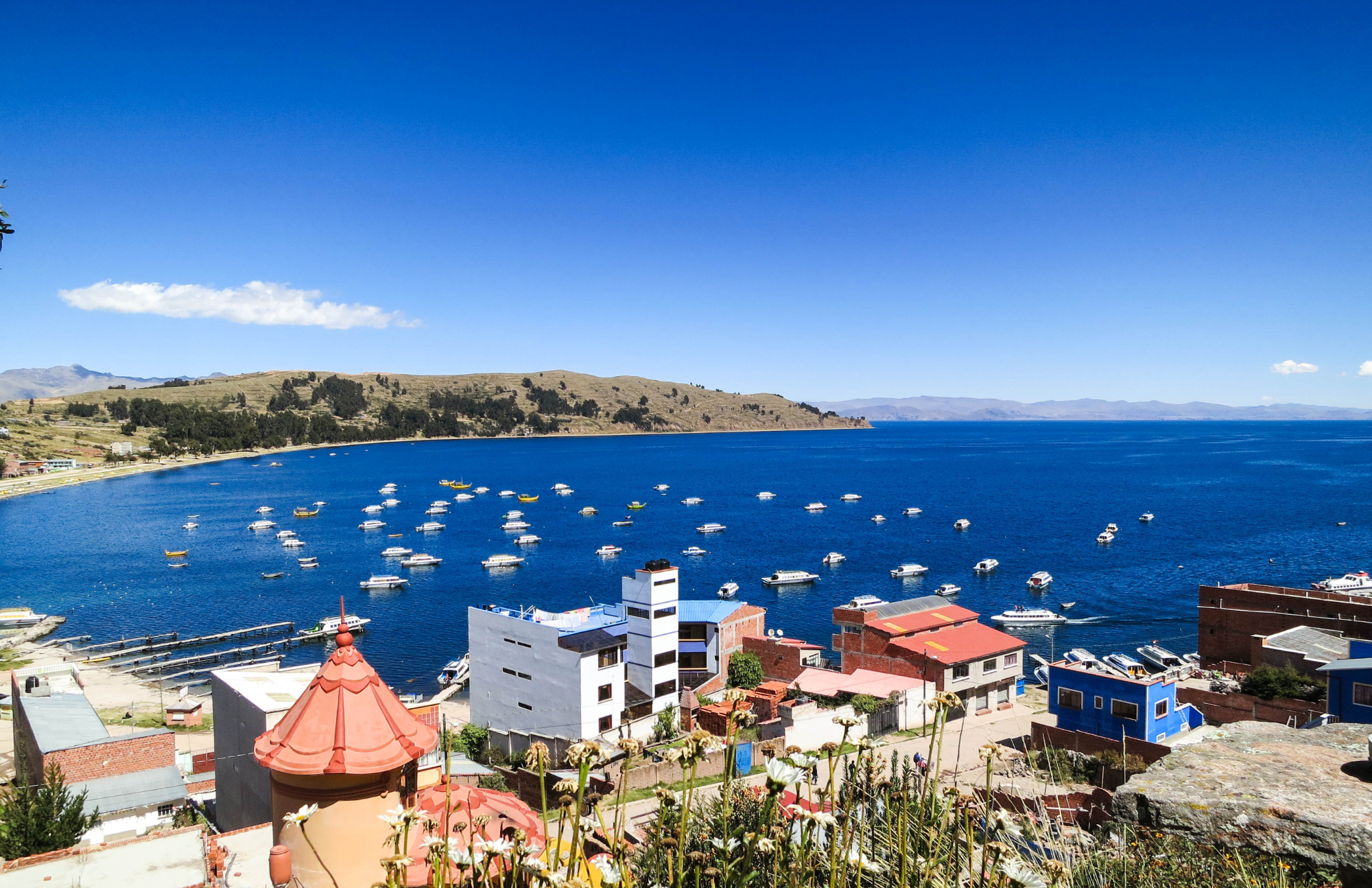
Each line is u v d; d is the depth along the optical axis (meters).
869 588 136.12
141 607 126.25
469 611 68.69
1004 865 5.46
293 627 114.50
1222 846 10.49
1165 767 12.59
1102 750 47.00
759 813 7.87
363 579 148.12
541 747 6.25
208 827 25.61
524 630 63.69
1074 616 111.38
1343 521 180.75
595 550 175.62
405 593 137.00
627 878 5.62
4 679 86.69
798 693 66.88
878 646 68.88
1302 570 132.38
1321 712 51.41
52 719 45.78
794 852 6.33
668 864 6.69
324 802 11.40
